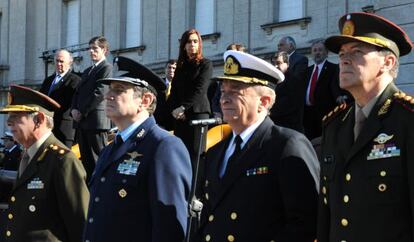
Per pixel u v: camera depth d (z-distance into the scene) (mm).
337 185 3168
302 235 3342
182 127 7449
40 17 25797
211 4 18438
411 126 2934
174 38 19547
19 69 26391
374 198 2973
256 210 3443
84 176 4422
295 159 3426
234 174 3549
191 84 7516
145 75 4055
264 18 16562
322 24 14945
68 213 4305
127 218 3689
